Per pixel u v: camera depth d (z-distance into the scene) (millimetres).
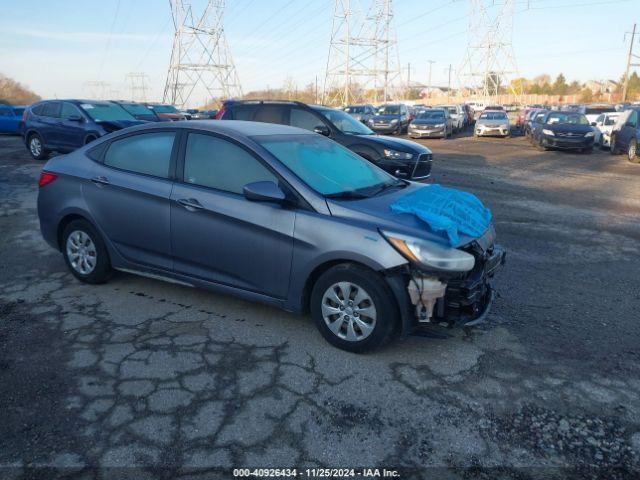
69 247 5102
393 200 4074
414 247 3463
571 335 4191
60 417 3045
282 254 3893
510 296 5004
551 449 2863
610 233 7516
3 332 4078
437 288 3516
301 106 10336
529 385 3459
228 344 3932
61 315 4398
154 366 3607
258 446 2836
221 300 4734
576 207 9336
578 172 13961
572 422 3090
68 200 4953
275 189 3809
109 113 14352
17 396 3240
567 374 3604
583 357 3842
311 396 3291
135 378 3457
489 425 3051
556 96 89688
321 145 4738
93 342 3936
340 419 3074
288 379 3473
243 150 4180
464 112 37500
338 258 3668
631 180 12602
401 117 29375
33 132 14523
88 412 3094
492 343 4027
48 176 5121
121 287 5027
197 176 4344
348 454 2793
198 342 3953
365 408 3184
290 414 3107
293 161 4168
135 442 2850
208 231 4195
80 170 4941
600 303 4879
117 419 3035
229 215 4062
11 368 3557
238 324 4262
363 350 3750
